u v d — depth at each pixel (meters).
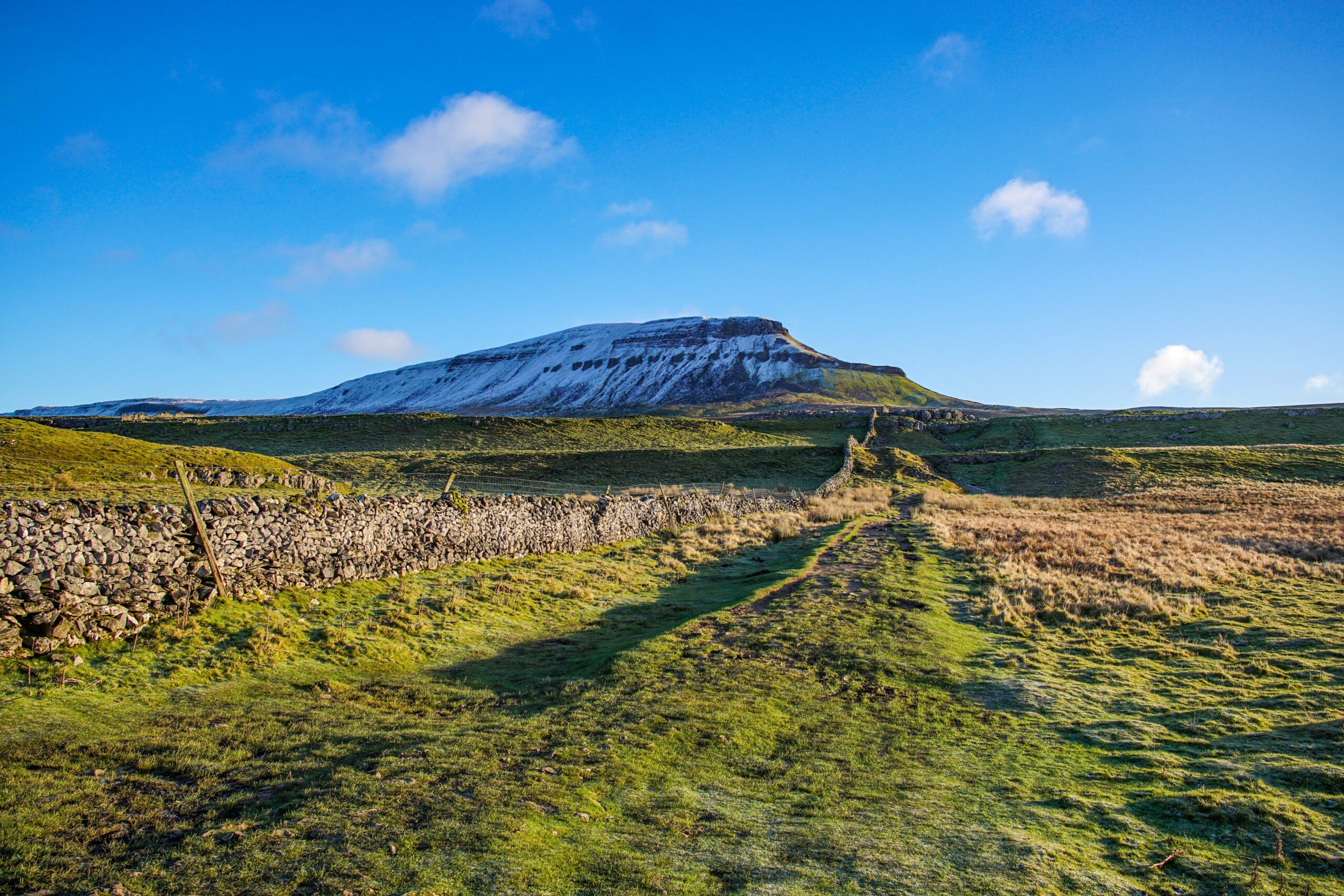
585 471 78.06
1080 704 13.22
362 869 6.95
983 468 89.12
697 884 7.07
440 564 22.02
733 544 34.66
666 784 9.51
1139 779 9.99
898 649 16.33
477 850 7.42
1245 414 128.88
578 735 10.93
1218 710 12.58
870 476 80.19
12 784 8.45
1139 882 7.41
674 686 13.47
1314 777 9.55
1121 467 78.00
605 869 7.28
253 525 16.25
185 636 13.66
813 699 13.25
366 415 119.00
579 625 19.16
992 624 19.42
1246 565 26.42
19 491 21.66
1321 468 72.62
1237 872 7.54
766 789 9.54
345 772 9.20
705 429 122.06
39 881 6.64
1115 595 21.77
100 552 12.95
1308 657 15.33
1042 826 8.62
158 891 6.55
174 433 104.19
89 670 11.88
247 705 11.72
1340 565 25.78
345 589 18.19
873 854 7.79
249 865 6.99
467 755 9.99
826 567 27.34
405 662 14.77
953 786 9.78
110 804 8.25
